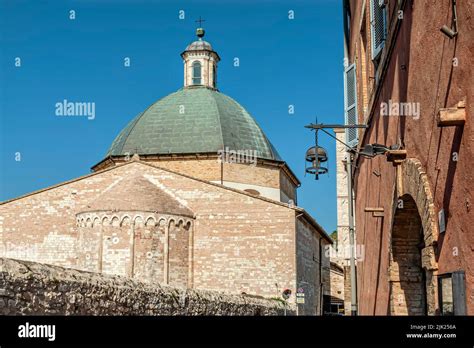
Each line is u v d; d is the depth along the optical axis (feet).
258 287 127.54
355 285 70.69
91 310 42.06
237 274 128.67
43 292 37.01
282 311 107.04
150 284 53.36
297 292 126.21
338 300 183.93
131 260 123.44
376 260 63.16
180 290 59.26
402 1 42.04
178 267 127.44
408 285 49.98
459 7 27.81
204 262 130.11
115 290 45.70
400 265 50.29
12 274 34.53
